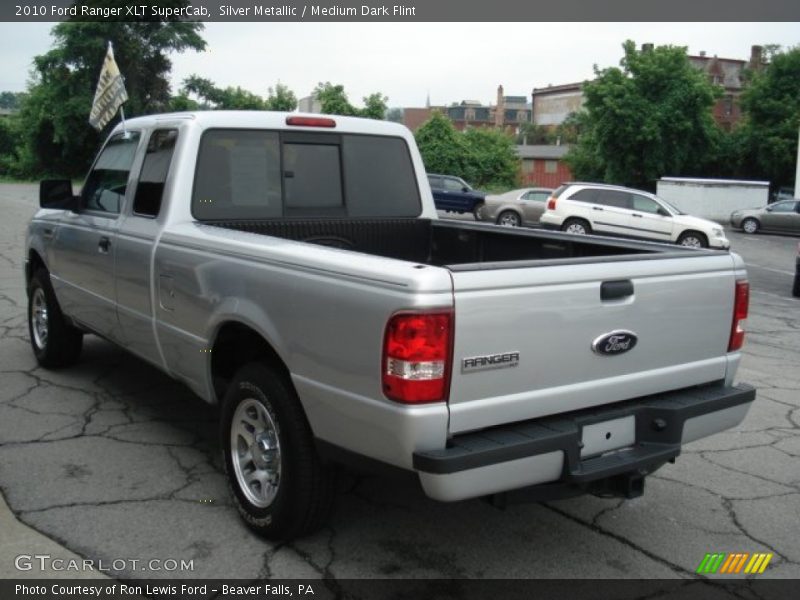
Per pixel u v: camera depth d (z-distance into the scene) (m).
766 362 7.92
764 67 44.12
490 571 3.49
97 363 6.52
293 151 4.88
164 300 4.32
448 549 3.67
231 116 4.65
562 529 3.93
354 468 3.17
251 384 3.61
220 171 4.60
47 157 55.62
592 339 3.24
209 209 4.55
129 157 5.02
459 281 2.87
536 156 64.31
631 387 3.42
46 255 5.95
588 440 3.29
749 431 5.56
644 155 37.25
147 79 54.00
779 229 28.23
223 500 4.07
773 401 6.35
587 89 37.94
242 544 3.63
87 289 5.31
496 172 50.03
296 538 3.63
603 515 4.11
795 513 4.21
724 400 3.65
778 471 4.80
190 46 54.16
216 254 3.86
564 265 3.17
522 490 3.13
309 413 3.28
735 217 29.14
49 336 6.07
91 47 50.50
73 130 52.97
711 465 4.88
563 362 3.17
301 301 3.27
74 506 3.94
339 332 3.09
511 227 4.88
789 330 9.98
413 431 2.84
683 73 36.91
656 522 4.05
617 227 20.58
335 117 5.09
